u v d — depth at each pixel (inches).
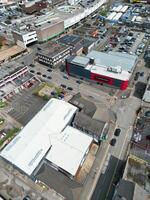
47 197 2440.9
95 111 3383.4
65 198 2332.7
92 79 4229.8
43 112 3243.1
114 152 2915.8
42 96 3939.5
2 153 2711.6
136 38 5920.3
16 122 3442.4
